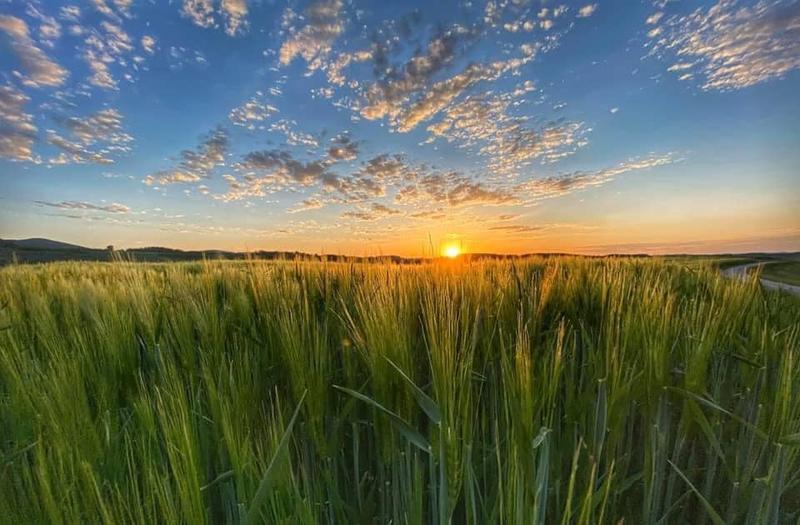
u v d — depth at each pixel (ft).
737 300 8.45
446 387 4.27
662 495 6.86
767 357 6.90
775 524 4.77
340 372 7.16
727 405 7.38
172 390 4.79
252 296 10.21
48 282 15.88
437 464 5.09
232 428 4.57
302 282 9.96
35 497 3.88
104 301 9.84
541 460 3.92
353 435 6.49
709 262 14.48
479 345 7.11
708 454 6.17
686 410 5.98
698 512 6.57
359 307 7.64
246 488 4.27
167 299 9.62
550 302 8.52
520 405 3.80
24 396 5.52
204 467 5.11
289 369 6.57
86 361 6.39
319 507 5.07
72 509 3.64
